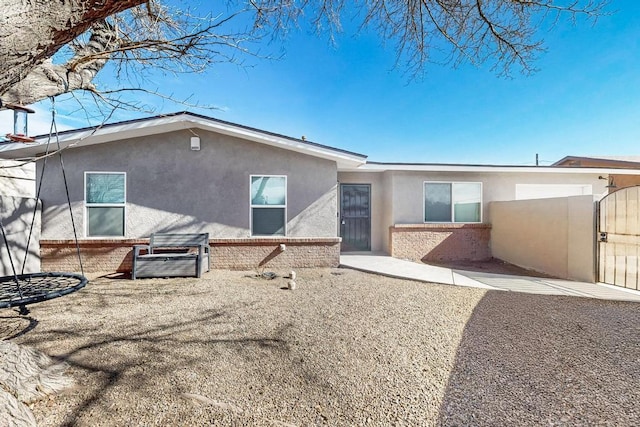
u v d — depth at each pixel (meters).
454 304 4.95
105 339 3.52
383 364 2.96
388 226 9.97
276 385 2.59
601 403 2.32
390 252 9.73
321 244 8.21
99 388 2.49
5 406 1.94
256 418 2.15
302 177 8.20
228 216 7.95
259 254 7.98
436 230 9.70
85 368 2.82
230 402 2.34
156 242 7.43
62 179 7.41
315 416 2.19
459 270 7.84
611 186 10.26
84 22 2.01
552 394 2.44
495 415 2.18
